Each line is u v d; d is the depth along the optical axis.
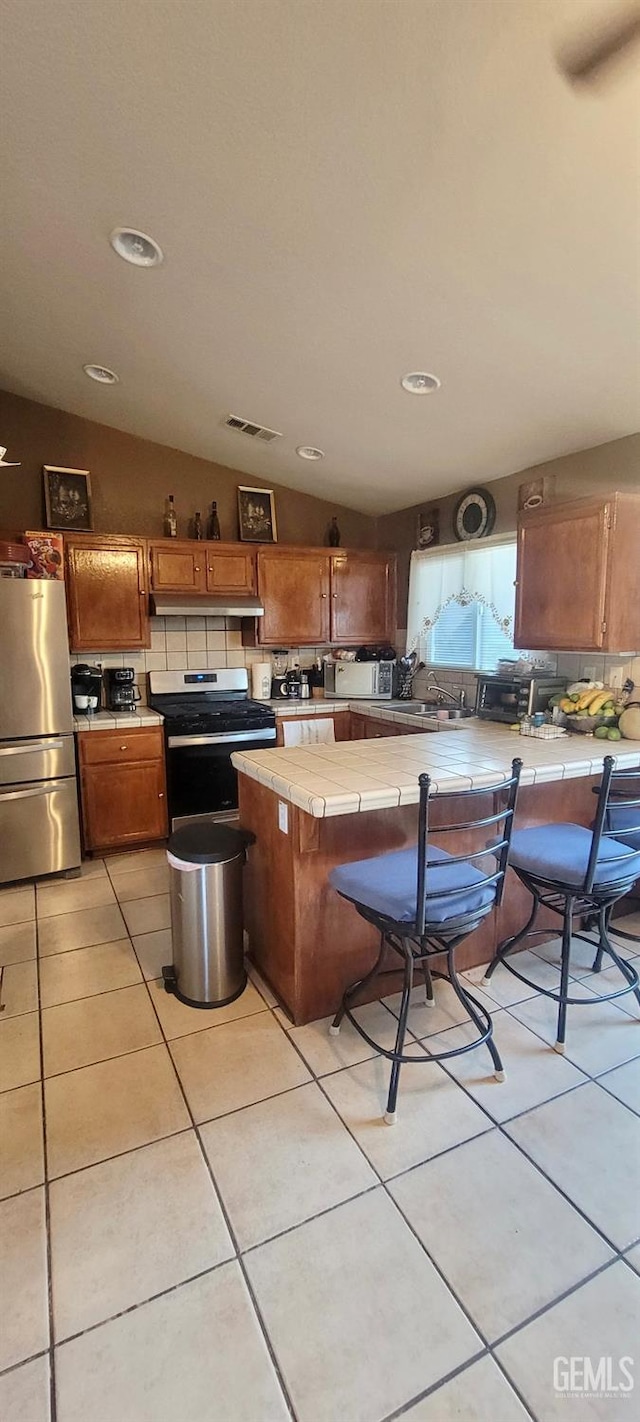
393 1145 1.59
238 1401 1.07
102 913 2.95
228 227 2.01
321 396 3.12
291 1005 2.10
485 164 1.60
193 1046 1.98
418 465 3.77
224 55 1.45
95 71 1.55
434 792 1.88
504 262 1.96
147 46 1.46
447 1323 1.19
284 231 1.99
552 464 3.32
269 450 3.98
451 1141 1.61
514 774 1.76
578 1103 1.74
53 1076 1.85
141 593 3.91
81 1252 1.33
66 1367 1.12
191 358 2.94
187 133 1.68
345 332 2.51
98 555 3.75
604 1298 1.24
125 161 1.81
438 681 4.33
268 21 1.36
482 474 3.73
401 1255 1.32
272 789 2.01
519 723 3.12
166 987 2.29
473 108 1.47
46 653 3.21
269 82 1.50
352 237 1.97
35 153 1.83
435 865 1.58
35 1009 2.18
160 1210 1.42
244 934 2.48
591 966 2.45
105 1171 1.52
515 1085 1.80
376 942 2.17
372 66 1.42
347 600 4.63
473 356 2.53
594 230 1.75
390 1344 1.16
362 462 3.91
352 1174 1.51
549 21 1.25
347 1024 2.08
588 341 2.28
